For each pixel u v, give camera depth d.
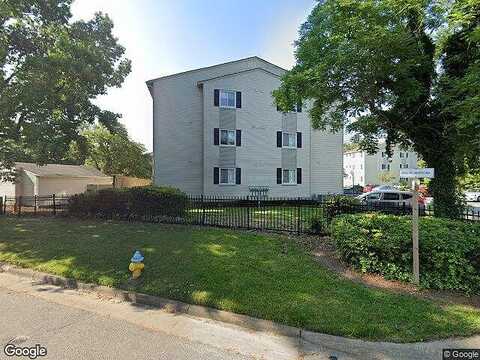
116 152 39.62
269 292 4.93
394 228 5.87
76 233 9.52
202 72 22.64
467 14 7.07
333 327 3.90
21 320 4.32
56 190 27.88
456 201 9.66
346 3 8.49
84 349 3.54
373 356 3.47
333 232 6.85
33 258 7.18
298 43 12.04
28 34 15.12
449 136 8.77
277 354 3.53
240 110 22.16
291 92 11.38
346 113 11.44
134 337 3.87
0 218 13.44
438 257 5.31
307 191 23.78
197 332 4.04
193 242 8.04
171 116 22.45
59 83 14.98
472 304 4.67
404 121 9.80
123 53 17.44
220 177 21.64
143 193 11.83
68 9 16.62
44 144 14.20
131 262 5.97
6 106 13.60
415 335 3.76
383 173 55.34
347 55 8.64
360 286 5.21
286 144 23.27
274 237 8.63
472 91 6.94
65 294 5.47
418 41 8.82
